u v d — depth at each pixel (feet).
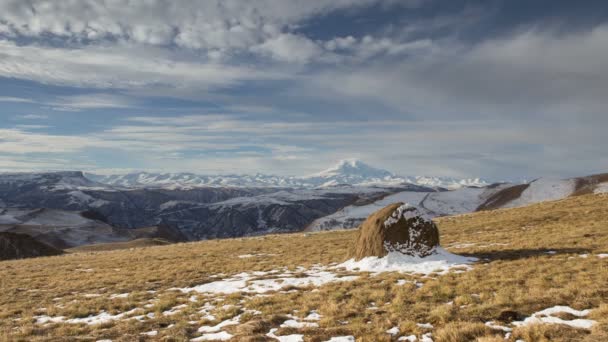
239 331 40.78
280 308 49.96
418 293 50.57
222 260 104.78
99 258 134.00
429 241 76.43
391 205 82.12
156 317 49.83
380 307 46.83
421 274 63.57
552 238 86.79
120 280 81.00
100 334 43.60
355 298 51.24
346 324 41.52
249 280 71.92
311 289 60.29
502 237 101.19
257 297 56.08
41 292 72.43
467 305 44.16
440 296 49.29
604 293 41.93
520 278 52.80
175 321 47.50
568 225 107.24
